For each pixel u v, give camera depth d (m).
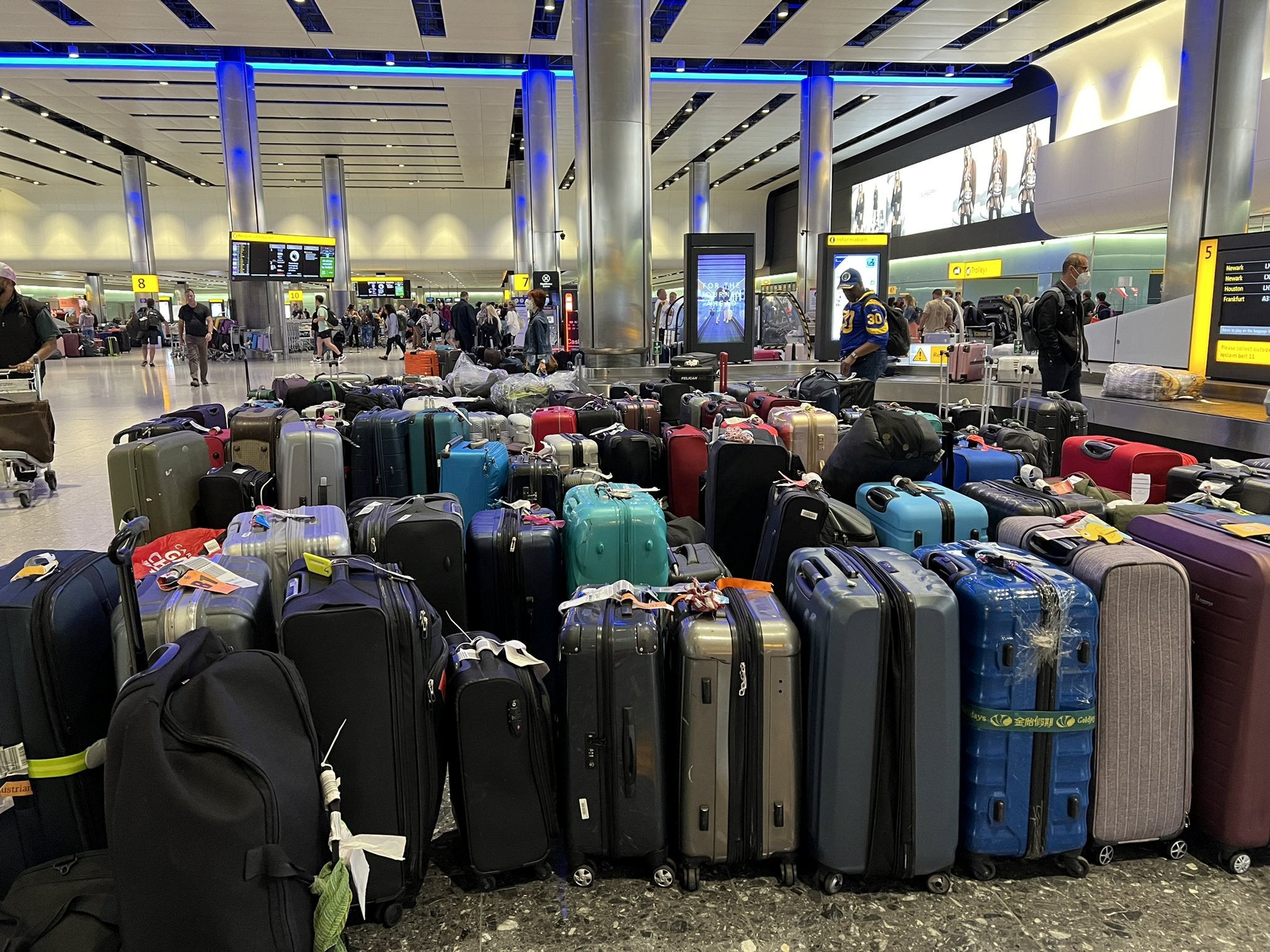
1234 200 9.42
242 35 14.92
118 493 3.29
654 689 1.99
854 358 6.23
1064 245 19.72
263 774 1.49
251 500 3.60
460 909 1.98
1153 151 15.52
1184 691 2.07
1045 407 4.89
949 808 1.99
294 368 18.25
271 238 12.29
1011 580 2.04
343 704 1.83
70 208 32.94
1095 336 10.08
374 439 4.11
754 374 9.85
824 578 2.08
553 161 18.52
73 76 17.55
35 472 5.86
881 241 11.11
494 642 2.16
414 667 1.90
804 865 2.13
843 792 1.97
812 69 19.27
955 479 3.91
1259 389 6.37
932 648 1.93
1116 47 17.12
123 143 24.59
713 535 3.58
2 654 1.71
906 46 16.56
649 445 4.32
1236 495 3.07
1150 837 2.11
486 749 1.96
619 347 9.05
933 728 1.96
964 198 23.53
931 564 2.26
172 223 33.00
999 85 20.36
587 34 8.65
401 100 19.98
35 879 1.70
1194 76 9.37
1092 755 2.07
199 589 2.01
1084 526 2.28
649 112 8.94
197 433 3.99
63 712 1.76
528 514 2.98
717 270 9.82
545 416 4.70
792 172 32.59
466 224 34.69
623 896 2.03
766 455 3.51
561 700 2.07
